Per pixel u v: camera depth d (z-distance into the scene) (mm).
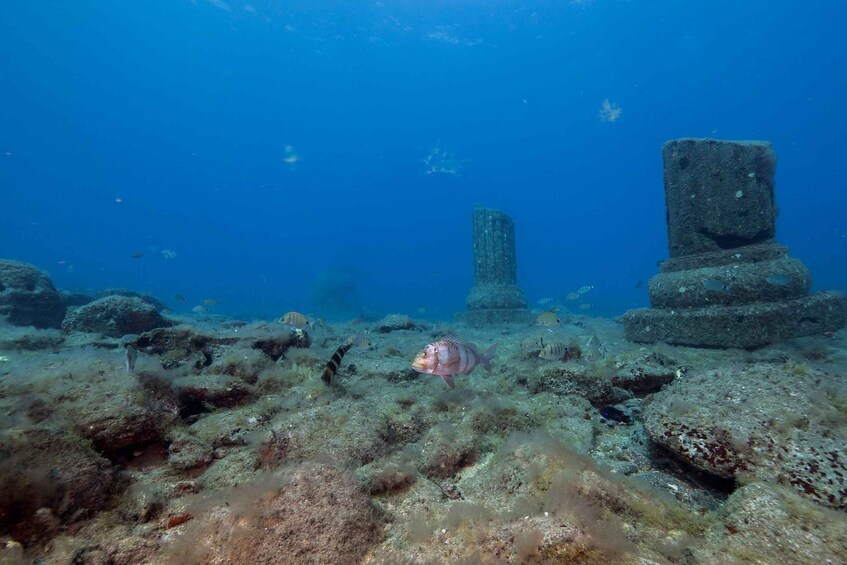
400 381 6363
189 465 3633
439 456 3941
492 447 4344
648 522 2760
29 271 10000
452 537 2689
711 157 8406
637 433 4648
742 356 6777
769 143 8375
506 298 17281
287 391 5238
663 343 7918
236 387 4973
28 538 2555
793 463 2934
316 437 3912
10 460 2654
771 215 8203
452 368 3816
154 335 6199
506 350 8883
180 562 2467
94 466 3064
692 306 8031
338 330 13320
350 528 2701
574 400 5344
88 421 3439
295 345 7090
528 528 2502
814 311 7387
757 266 7652
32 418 3359
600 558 2303
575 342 7340
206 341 6332
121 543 2617
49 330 7691
